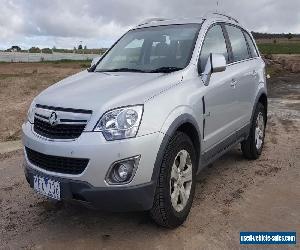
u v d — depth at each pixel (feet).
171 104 11.78
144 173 10.77
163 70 13.67
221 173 17.38
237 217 13.05
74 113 11.05
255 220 12.84
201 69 14.08
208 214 13.30
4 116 30.35
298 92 45.55
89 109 10.91
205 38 14.93
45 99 12.17
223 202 14.26
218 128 14.93
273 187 15.64
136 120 10.77
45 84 52.42
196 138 13.15
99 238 12.00
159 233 12.12
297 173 17.21
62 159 11.03
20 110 32.55
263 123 19.90
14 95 41.45
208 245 11.39
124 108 10.84
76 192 10.87
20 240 12.03
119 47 16.49
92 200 10.73
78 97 11.56
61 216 13.57
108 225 12.80
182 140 11.99
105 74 14.11
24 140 12.32
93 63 16.58
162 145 11.10
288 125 26.91
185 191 12.66
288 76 69.62
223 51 16.21
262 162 18.86
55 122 11.30
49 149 11.11
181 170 12.35
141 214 13.43
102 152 10.48
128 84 12.18
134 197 10.71
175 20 16.43
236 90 16.21
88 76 14.14
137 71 14.11
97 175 10.57
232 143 16.55
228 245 11.37
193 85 13.20
